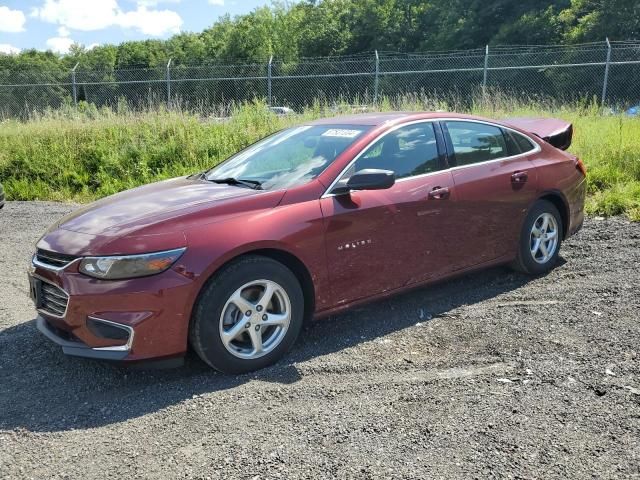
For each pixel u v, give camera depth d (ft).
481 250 15.65
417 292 16.40
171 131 41.93
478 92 50.60
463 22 123.54
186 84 58.34
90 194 36.42
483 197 15.44
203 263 11.12
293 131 16.21
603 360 11.71
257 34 167.12
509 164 16.44
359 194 13.26
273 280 11.93
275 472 8.50
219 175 15.08
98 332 10.94
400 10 149.48
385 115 15.62
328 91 55.83
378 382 11.27
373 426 9.65
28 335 14.17
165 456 9.06
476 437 9.20
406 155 14.42
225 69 61.82
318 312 12.84
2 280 19.01
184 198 12.73
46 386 11.59
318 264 12.58
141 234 11.12
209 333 11.28
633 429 9.24
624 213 23.58
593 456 8.59
